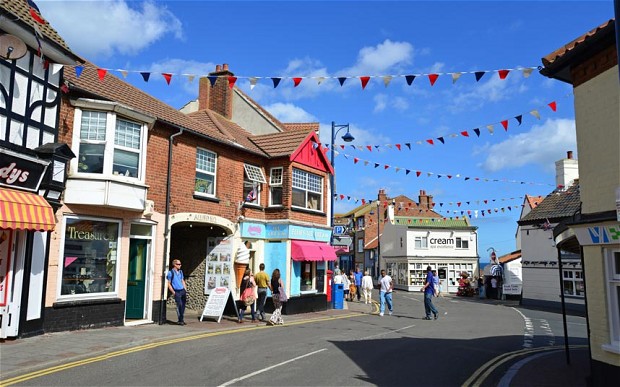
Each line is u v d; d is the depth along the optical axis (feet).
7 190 34.47
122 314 44.91
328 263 77.05
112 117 43.62
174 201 50.96
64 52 39.11
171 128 50.90
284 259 63.31
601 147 24.82
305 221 67.56
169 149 50.70
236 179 60.44
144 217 47.24
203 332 43.39
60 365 29.12
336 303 75.92
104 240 44.14
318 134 77.00
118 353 33.06
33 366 27.78
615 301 23.99
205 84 83.97
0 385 24.44
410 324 56.49
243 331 46.06
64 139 41.24
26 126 36.65
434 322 59.47
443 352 36.76
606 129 24.52
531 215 97.71
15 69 35.83
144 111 48.32
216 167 57.57
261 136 72.38
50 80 39.45
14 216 33.17
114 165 44.11
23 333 36.45
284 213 64.08
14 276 35.99
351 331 48.03
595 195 25.08
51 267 39.42
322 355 34.06
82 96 42.73
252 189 63.41
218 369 28.68
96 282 43.32
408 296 125.39
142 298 47.73
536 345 41.86
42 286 38.37
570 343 43.80
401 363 32.17
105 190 42.09
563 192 96.89
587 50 25.14
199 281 59.72
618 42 19.03
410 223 164.96
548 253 91.91
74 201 40.93
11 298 35.73
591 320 25.25
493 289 116.37
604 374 24.22
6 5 35.37
